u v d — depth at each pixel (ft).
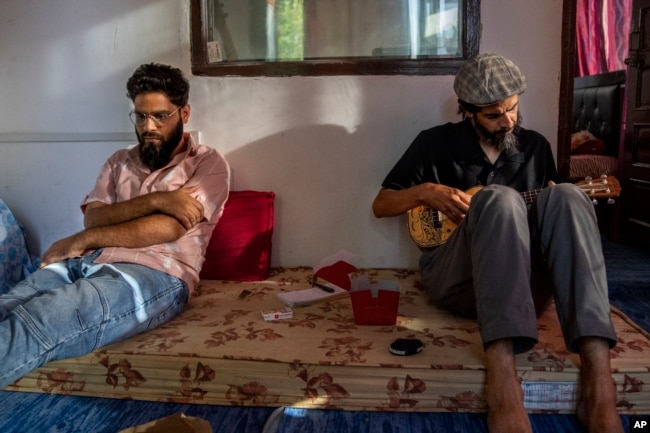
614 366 5.41
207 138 8.81
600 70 16.01
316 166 8.71
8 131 9.16
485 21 8.13
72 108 8.99
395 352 5.68
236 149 8.78
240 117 8.70
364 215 8.78
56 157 9.07
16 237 8.85
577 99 16.63
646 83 11.74
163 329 6.46
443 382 5.49
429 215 7.31
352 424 5.37
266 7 8.51
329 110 8.55
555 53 8.11
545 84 8.18
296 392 5.65
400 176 7.63
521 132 7.42
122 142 8.93
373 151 8.59
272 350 5.82
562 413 5.47
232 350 5.82
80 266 6.68
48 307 5.59
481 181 7.34
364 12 8.39
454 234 6.22
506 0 8.05
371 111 8.50
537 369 5.41
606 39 15.71
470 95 6.66
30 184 9.21
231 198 8.50
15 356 5.36
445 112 8.39
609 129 15.52
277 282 8.23
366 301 6.52
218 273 8.38
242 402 5.74
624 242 12.50
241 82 8.61
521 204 5.38
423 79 8.34
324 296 7.38
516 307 4.94
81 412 5.65
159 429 4.64
